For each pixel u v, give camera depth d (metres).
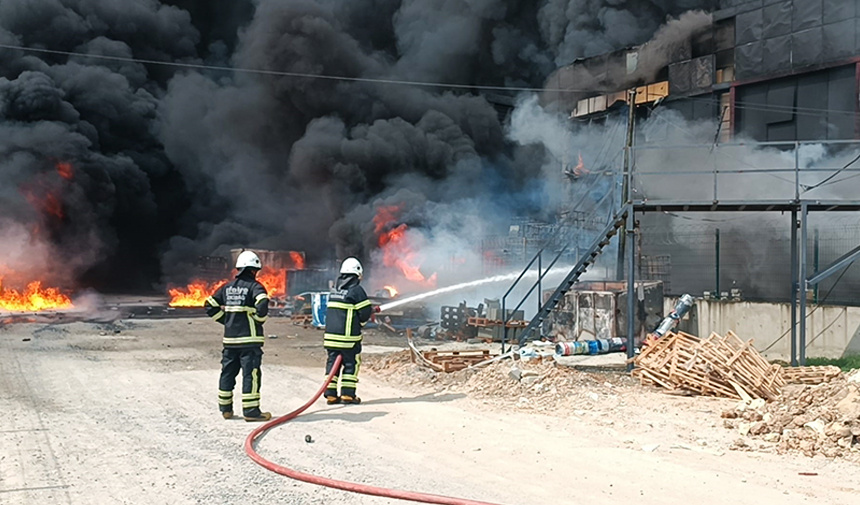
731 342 12.20
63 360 12.33
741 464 5.90
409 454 6.16
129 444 6.42
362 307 8.52
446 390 9.40
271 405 8.45
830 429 6.54
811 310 14.07
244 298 7.57
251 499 4.90
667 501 4.91
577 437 6.85
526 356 10.40
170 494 5.00
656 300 15.72
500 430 7.11
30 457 5.93
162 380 10.23
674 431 7.15
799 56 21.44
